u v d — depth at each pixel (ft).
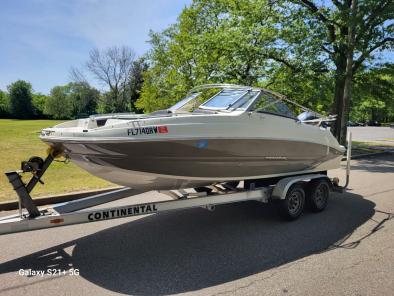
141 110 114.01
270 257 15.40
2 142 58.23
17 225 14.03
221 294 12.30
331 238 17.74
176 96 64.75
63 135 15.01
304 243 17.06
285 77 53.57
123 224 19.65
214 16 69.97
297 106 23.06
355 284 12.94
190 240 17.43
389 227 19.44
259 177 20.06
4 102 284.82
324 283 13.02
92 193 25.45
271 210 22.54
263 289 12.62
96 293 12.41
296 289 12.59
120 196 18.40
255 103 18.58
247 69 55.06
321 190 22.47
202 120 16.43
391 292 12.39
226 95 19.98
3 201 21.97
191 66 63.62
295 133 20.52
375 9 51.39
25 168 15.20
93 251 16.03
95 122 15.79
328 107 61.11
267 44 53.36
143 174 16.20
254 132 18.25
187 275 13.75
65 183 28.02
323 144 22.63
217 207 23.11
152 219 20.57
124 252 15.94
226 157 17.58
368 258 15.24
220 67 54.24
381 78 60.03
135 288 12.76
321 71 55.77
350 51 51.96
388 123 253.65
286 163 20.75
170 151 15.78
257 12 53.67
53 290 12.60
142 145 15.01
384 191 28.58
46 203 23.63
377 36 53.47
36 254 15.67
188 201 17.48
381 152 60.80
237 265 14.61
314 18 53.36
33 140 62.49
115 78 224.94
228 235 18.12
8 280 13.34
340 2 55.47
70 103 268.21
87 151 15.01
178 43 75.56
